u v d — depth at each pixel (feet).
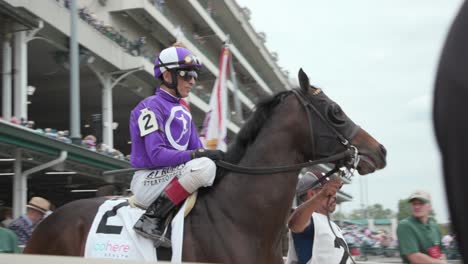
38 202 20.56
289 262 11.90
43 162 38.11
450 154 3.10
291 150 10.62
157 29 69.15
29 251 11.67
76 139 37.50
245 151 10.85
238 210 10.19
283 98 11.01
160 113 10.96
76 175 46.70
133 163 11.14
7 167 43.24
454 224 3.13
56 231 11.32
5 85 41.01
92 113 72.33
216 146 21.93
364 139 10.71
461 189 3.03
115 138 82.99
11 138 31.12
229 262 9.87
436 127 3.22
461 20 3.25
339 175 11.22
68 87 61.87
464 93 3.04
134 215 10.68
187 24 81.92
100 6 61.05
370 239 35.83
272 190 10.19
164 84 11.40
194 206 10.55
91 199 12.03
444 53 3.26
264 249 10.10
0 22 39.86
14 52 41.93
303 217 11.03
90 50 50.37
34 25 41.50
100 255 10.39
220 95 22.80
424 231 12.14
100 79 55.67
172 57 11.31
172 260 10.03
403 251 12.10
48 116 74.69
